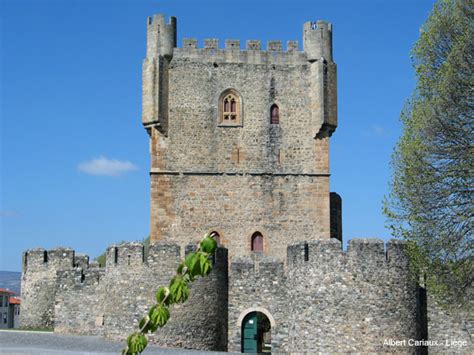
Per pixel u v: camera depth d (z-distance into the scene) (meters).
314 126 50.19
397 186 39.16
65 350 38.12
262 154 50.06
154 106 49.44
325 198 49.78
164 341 40.97
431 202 37.78
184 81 50.25
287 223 49.53
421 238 38.06
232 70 50.66
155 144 49.56
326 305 38.78
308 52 50.91
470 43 37.44
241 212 49.38
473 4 38.69
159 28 50.22
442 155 37.81
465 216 36.69
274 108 50.69
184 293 12.68
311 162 50.06
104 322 43.22
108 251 43.31
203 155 49.75
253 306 42.75
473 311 40.19
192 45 50.53
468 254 36.78
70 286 46.81
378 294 38.50
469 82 37.19
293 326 40.16
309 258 39.56
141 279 41.72
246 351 42.56
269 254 49.09
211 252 12.64
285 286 42.50
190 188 49.38
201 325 41.50
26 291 52.62
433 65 39.50
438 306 40.72
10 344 40.88
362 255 38.66
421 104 39.19
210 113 50.12
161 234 48.84
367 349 38.12
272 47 51.19
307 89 50.91
